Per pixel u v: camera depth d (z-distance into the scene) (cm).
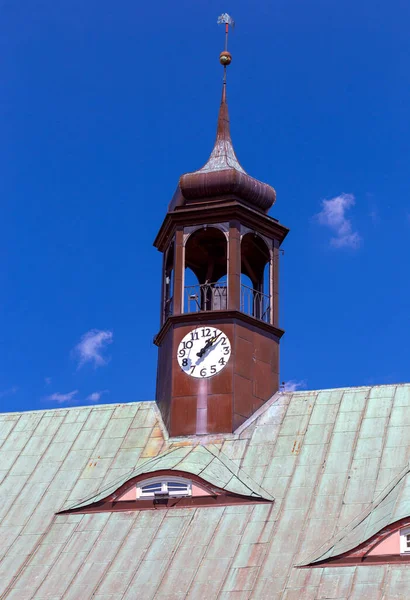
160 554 4641
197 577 4475
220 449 5156
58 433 5559
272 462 5006
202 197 5706
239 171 5700
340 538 4491
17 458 5450
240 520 4728
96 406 5691
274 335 5553
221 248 5934
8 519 5069
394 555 4294
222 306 5734
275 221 5734
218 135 5934
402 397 5197
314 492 4778
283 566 4425
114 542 4772
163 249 5869
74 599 4503
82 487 5162
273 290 5647
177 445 5266
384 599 4122
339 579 4281
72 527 4925
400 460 4834
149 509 4900
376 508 4566
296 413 5266
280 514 4709
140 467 5100
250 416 5306
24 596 4584
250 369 5400
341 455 4944
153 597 4422
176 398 5372
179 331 5500
